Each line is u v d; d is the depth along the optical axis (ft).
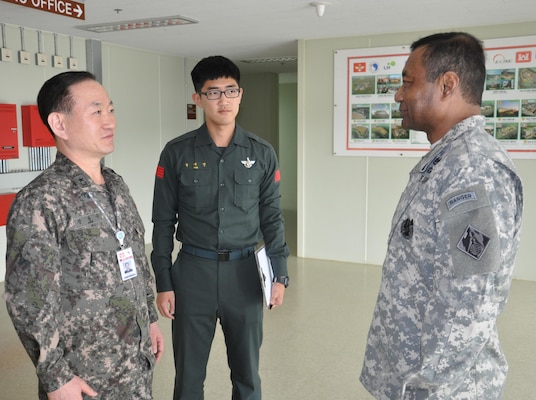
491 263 3.83
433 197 4.25
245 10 14.79
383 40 18.13
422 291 4.33
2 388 9.71
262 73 31.94
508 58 16.55
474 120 4.32
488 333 3.99
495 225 3.87
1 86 16.74
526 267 17.10
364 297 15.39
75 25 17.03
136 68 22.44
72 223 4.82
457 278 3.95
